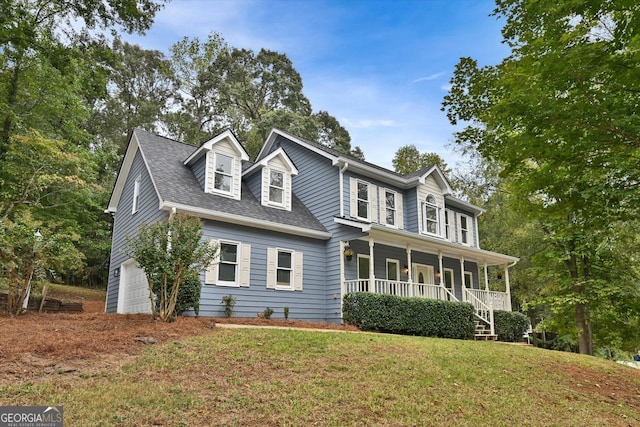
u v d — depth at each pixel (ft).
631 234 48.29
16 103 57.52
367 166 53.42
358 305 42.34
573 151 22.25
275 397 17.40
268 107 129.29
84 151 64.69
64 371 18.16
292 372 20.94
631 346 56.18
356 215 51.75
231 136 47.37
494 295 59.36
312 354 24.41
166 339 24.64
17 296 32.89
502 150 24.98
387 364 24.14
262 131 107.65
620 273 49.55
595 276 49.80
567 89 21.27
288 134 59.31
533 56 21.02
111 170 84.89
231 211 42.83
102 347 21.94
